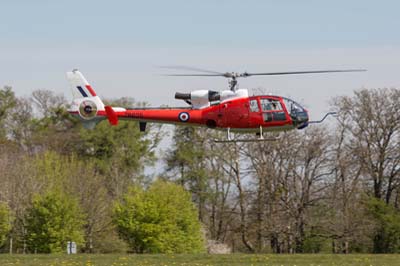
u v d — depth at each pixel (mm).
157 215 172625
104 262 94812
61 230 165250
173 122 109938
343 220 180875
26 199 180375
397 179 189125
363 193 186875
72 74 115875
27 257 103375
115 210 175750
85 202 186125
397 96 186875
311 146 182625
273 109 107250
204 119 108562
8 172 189125
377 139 187750
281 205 183125
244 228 188125
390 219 182375
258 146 185625
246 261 96500
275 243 185875
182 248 176125
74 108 115688
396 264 92750
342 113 188000
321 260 98188
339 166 184000
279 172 183875
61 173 197000
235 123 107625
